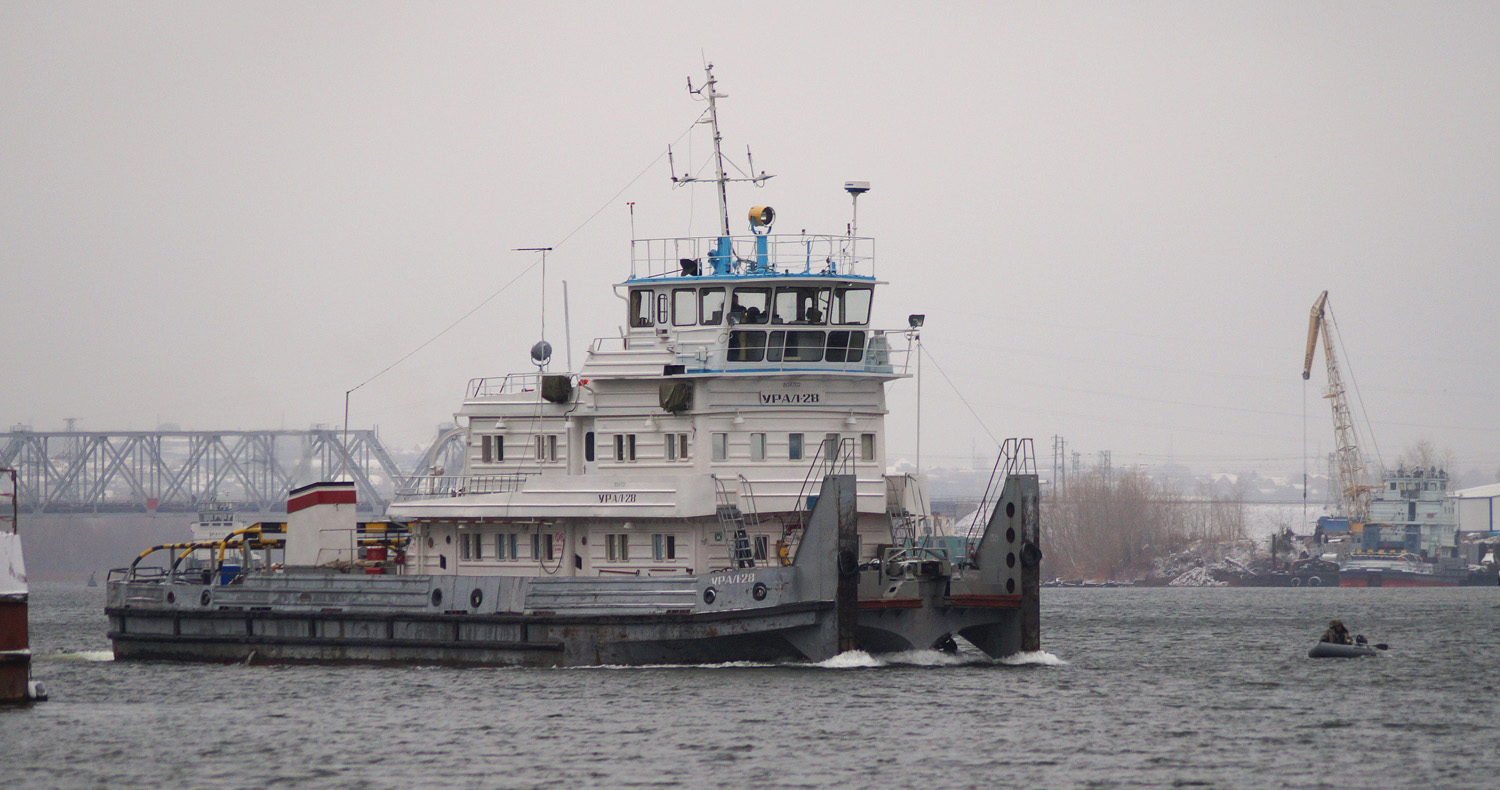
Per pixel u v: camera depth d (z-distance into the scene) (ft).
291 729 586.45
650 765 515.91
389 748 548.31
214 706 644.27
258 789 493.77
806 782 494.59
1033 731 575.79
